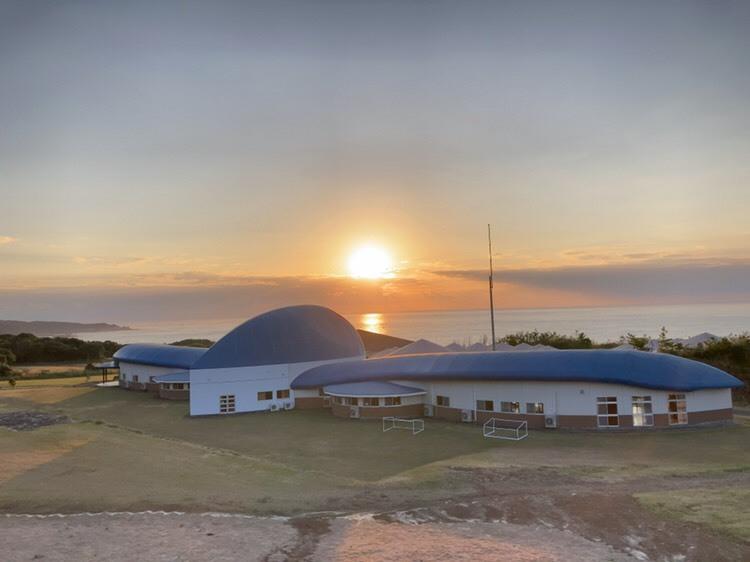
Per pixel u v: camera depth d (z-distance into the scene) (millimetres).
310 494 24578
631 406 39000
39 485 25547
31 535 19906
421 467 29469
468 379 43656
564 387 40344
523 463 29859
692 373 39188
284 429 43375
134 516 21828
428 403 46875
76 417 49750
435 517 21688
